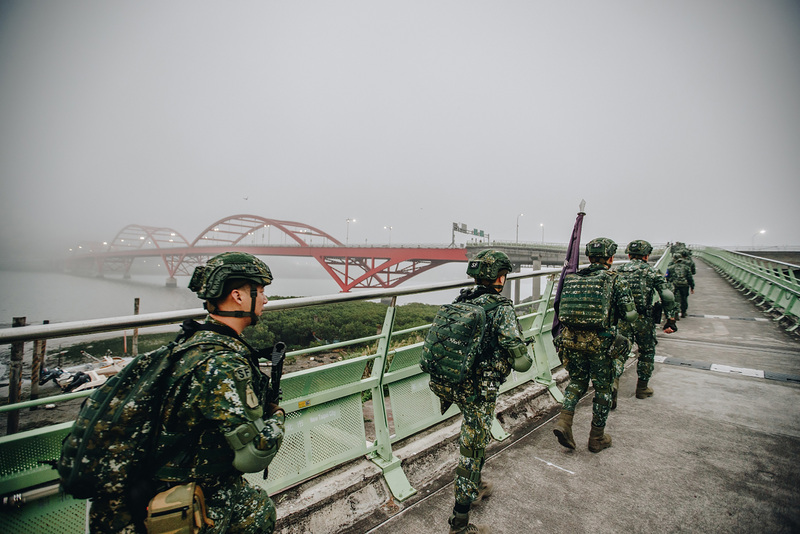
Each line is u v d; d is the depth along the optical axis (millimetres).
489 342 2070
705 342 6711
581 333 2877
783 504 2352
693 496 2439
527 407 3686
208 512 1105
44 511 1434
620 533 2107
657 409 3848
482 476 2660
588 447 2992
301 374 2207
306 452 2262
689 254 8938
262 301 1271
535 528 2145
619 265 4207
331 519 2086
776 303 9258
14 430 4168
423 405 3029
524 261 46406
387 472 2465
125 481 957
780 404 3957
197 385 1026
